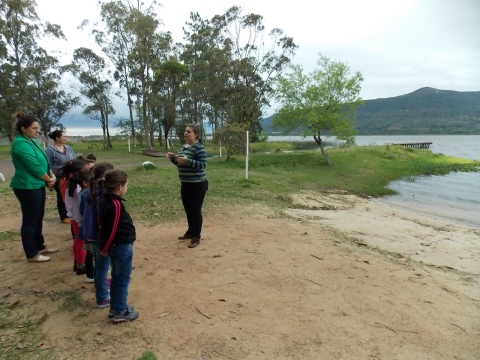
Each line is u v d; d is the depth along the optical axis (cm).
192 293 370
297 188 1228
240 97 2461
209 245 526
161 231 592
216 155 2353
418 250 607
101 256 323
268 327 311
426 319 341
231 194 961
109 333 296
